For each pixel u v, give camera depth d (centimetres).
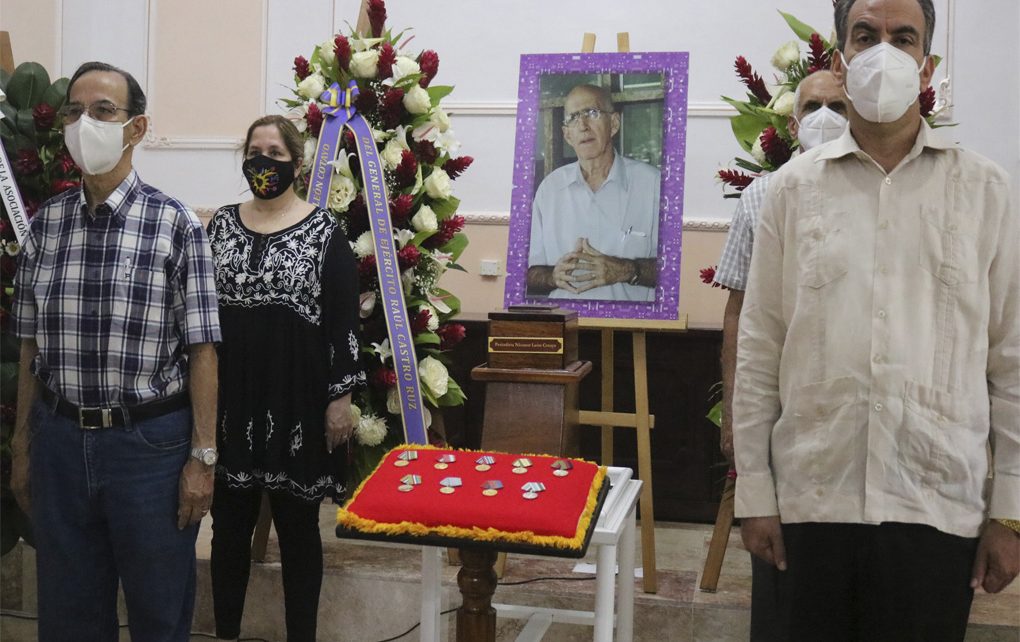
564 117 353
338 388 272
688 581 326
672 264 337
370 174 319
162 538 228
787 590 168
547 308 307
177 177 535
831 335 165
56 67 543
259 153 277
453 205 338
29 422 242
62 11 543
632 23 483
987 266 162
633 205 344
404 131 332
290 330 273
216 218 287
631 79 351
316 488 274
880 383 161
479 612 205
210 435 232
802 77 323
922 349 161
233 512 280
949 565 160
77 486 225
